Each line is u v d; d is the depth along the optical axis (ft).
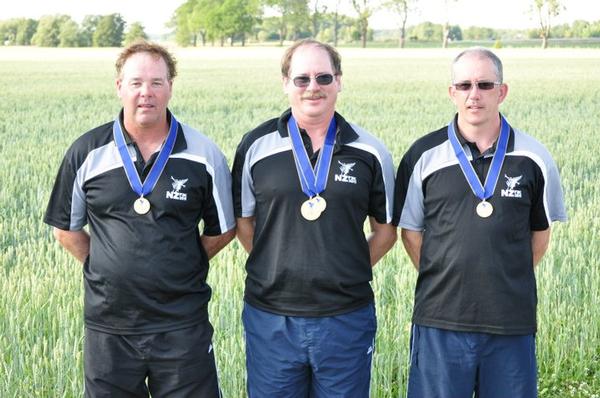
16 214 29.25
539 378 16.33
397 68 158.51
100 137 12.41
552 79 119.03
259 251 12.65
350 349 12.51
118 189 12.09
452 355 12.45
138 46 12.15
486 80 11.98
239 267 20.43
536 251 12.92
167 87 12.21
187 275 12.34
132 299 12.07
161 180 12.14
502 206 12.03
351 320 12.48
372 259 13.52
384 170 12.71
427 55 229.86
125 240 12.05
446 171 12.31
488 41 400.06
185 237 12.31
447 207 12.26
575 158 41.70
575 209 30.25
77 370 14.85
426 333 12.65
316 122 12.41
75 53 262.88
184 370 12.38
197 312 12.51
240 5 387.96
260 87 105.70
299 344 12.44
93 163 12.26
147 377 12.73
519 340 12.30
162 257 12.07
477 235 12.05
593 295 18.71
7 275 21.34
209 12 393.09
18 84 111.34
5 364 14.92
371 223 13.43
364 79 122.93
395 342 16.56
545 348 16.94
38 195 31.17
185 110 74.74
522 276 12.23
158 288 12.05
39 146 47.75
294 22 375.86
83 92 96.07
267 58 216.74
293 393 12.79
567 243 22.65
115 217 12.16
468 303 12.21
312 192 12.19
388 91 98.58
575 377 16.37
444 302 12.39
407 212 12.87
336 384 12.55
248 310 12.92
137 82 11.92
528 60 190.08
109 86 107.24
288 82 12.48
